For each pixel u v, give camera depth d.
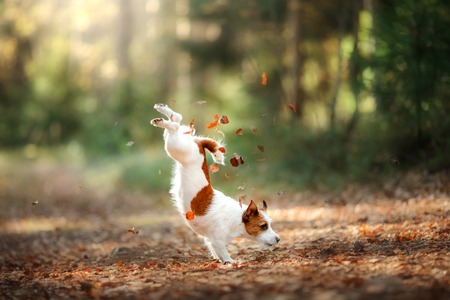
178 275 7.46
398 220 11.22
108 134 34.38
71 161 37.81
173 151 8.00
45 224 16.92
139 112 33.41
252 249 10.09
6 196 24.00
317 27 26.34
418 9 16.80
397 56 17.02
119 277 7.90
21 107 49.66
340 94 26.72
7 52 51.59
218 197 8.28
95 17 46.09
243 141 21.73
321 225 12.09
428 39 16.64
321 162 18.97
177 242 11.93
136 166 26.55
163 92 36.12
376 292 5.88
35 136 47.47
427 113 16.80
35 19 48.31
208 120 30.42
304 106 26.64
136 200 21.56
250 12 26.77
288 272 6.91
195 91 31.86
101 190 25.23
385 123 17.86
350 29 25.17
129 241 12.98
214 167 8.34
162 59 36.00
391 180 16.03
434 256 7.54
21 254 11.86
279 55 26.77
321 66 27.69
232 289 6.39
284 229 12.24
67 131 46.72
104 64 46.66
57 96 47.28
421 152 16.75
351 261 7.41
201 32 32.25
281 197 17.52
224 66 29.97
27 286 7.69
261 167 20.39
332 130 19.78
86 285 7.27
